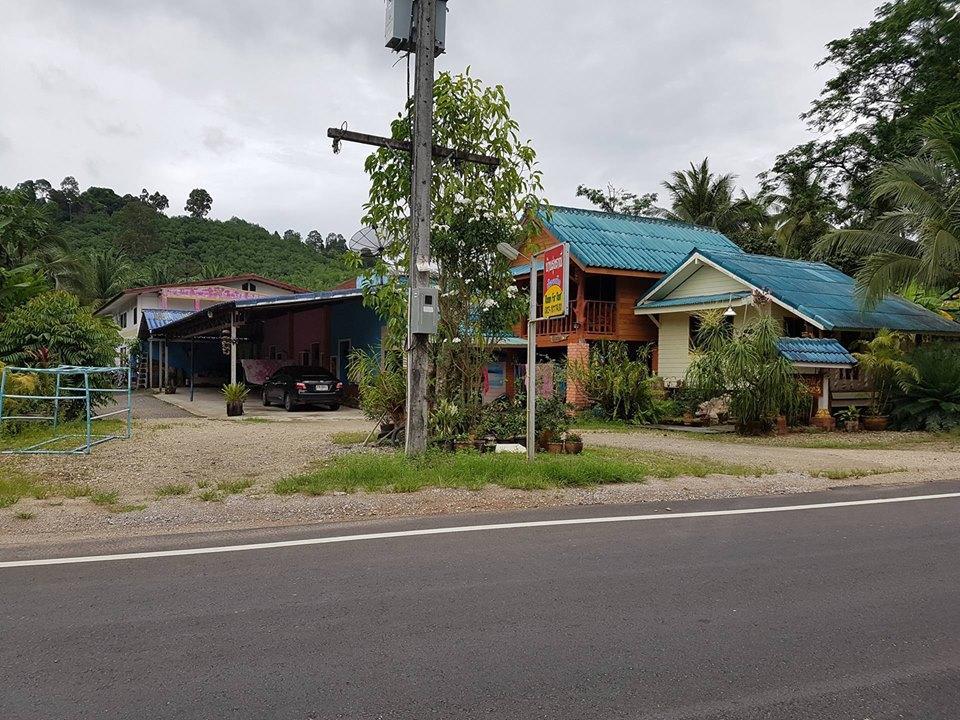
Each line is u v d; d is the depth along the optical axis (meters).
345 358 25.55
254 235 84.81
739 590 4.77
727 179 41.31
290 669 3.50
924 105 24.22
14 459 10.31
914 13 24.56
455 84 10.77
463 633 3.98
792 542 6.12
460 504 7.52
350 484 8.11
